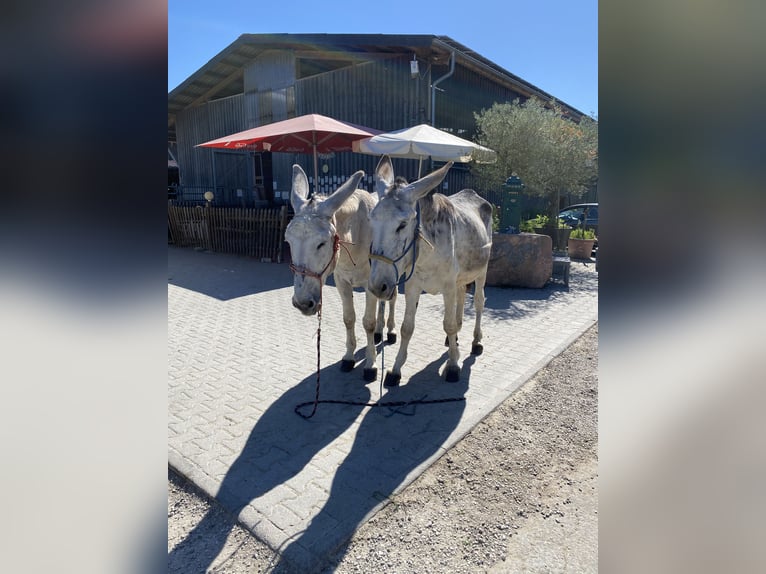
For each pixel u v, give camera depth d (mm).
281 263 11602
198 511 2902
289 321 6738
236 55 14023
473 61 12086
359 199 4324
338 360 5195
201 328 6410
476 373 4816
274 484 3068
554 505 2938
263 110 14820
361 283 4531
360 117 12797
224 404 4168
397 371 4465
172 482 3189
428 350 5492
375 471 3207
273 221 11750
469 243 4527
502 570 2451
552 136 11305
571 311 7152
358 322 6648
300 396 4312
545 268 8695
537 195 13148
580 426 3850
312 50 13344
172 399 4266
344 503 2891
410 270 3693
